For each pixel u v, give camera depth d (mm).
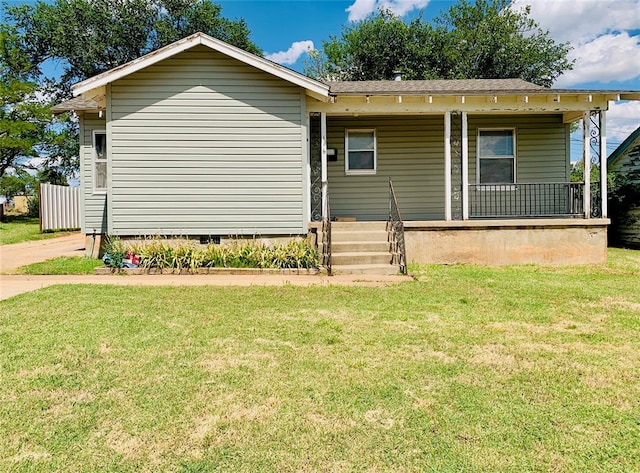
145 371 3289
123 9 26172
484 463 2176
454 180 10594
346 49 29703
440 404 2793
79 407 2732
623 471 2119
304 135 8875
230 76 8781
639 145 14469
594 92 8859
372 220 10719
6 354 3594
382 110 9195
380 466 2156
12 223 19469
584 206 9438
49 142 22109
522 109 9211
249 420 2592
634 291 6324
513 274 7840
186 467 2146
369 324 4586
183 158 8773
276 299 5742
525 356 3652
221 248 8328
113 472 2109
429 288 6520
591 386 3068
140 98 8680
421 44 27000
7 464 2154
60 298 5613
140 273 7914
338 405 2775
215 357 3590
